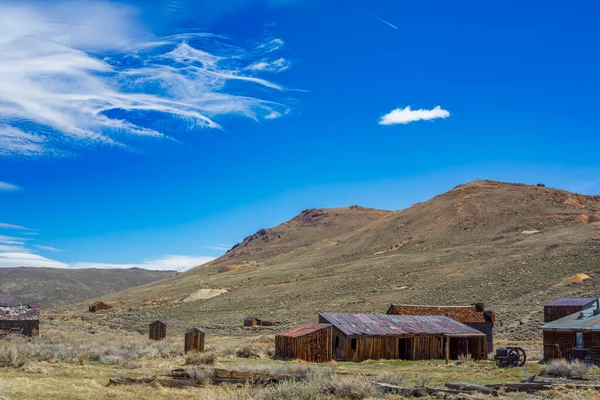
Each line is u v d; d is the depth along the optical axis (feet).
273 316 320.29
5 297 200.54
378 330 141.28
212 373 72.64
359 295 346.13
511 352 119.03
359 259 522.47
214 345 163.94
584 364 102.73
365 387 62.08
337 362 130.21
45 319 332.39
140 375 80.94
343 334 135.64
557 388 69.31
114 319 374.02
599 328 115.55
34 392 61.16
